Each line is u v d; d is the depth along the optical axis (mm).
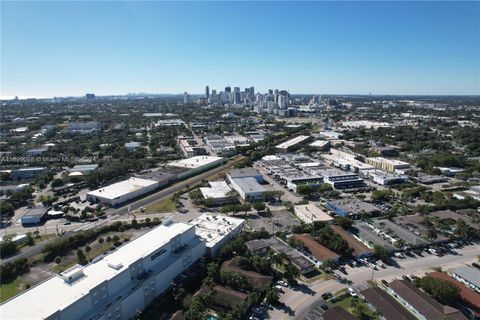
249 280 98000
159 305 90750
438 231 134125
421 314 85750
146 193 186375
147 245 101000
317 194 183500
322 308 89500
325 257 112688
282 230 138125
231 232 126875
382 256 114688
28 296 76500
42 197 174875
